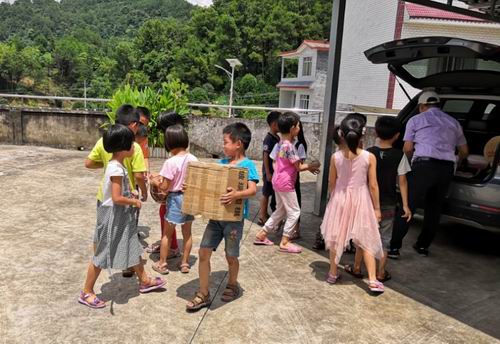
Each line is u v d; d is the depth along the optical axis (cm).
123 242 275
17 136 876
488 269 375
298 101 3103
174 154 321
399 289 328
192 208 270
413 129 391
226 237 282
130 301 289
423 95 396
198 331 258
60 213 462
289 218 385
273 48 4862
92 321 263
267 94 4169
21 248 365
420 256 399
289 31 4869
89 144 867
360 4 2134
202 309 283
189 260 362
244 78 4488
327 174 496
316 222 484
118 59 6369
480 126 473
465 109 484
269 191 447
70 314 269
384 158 328
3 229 408
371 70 2077
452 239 450
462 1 624
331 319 279
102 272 331
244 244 403
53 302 282
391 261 384
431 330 272
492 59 358
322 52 2939
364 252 317
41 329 252
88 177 627
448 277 355
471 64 511
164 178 312
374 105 2066
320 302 301
